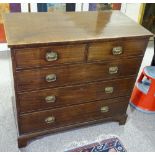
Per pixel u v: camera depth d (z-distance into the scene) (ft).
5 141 5.58
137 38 4.81
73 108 5.42
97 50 4.66
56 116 5.37
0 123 6.04
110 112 6.00
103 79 5.21
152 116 6.76
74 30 4.70
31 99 4.81
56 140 5.73
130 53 5.04
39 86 4.68
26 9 7.99
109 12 5.90
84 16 5.49
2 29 8.14
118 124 6.36
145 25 9.96
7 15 5.11
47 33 4.45
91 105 5.59
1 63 8.35
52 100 5.01
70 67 4.66
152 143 5.88
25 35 4.28
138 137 6.01
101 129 6.15
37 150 5.46
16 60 4.15
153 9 9.60
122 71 5.28
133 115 6.72
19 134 5.30
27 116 5.05
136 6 9.11
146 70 6.73
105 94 5.53
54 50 4.29
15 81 4.42
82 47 4.47
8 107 6.56
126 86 5.64
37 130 5.42
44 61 4.36
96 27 4.95
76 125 5.78
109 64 5.00
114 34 4.70
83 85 5.10
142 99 6.73
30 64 4.30
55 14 5.41
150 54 9.60
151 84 6.44
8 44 3.92
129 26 5.18
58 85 4.84
